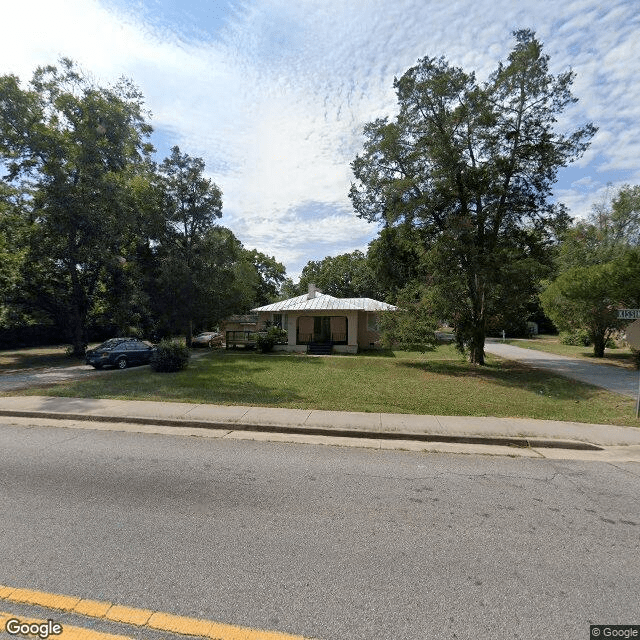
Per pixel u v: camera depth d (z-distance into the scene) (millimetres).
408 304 18828
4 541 3420
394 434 7035
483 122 16719
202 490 4578
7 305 22203
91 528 3658
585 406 9539
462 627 2506
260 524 3781
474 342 18578
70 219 20578
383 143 18578
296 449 6270
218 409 8586
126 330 25031
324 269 56719
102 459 5648
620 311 9219
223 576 2975
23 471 5125
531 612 2648
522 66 16234
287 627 2492
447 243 16766
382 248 28688
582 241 26562
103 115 21875
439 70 17281
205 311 26828
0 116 19578
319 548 3377
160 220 25594
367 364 18625
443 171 16734
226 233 29125
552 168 17625
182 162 26922
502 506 4293
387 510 4141
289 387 11664
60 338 33156
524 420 8000
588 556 3336
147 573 2994
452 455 6125
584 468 5594
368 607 2672
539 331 51625
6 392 10844
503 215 18406
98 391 10844
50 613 2598
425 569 3104
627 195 25047
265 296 59469
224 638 2406
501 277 16000
